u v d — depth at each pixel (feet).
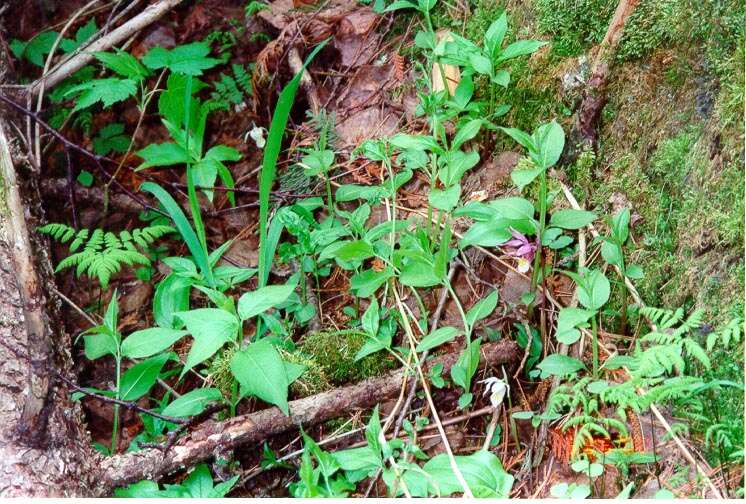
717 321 3.53
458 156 4.00
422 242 3.79
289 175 4.61
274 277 4.49
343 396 3.78
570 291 3.95
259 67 4.89
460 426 3.79
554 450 3.59
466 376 3.67
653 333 3.34
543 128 3.75
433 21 4.83
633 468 3.48
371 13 4.99
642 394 3.39
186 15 5.31
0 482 3.34
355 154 4.41
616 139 3.99
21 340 3.64
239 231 4.72
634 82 3.92
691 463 3.40
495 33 4.02
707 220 3.63
